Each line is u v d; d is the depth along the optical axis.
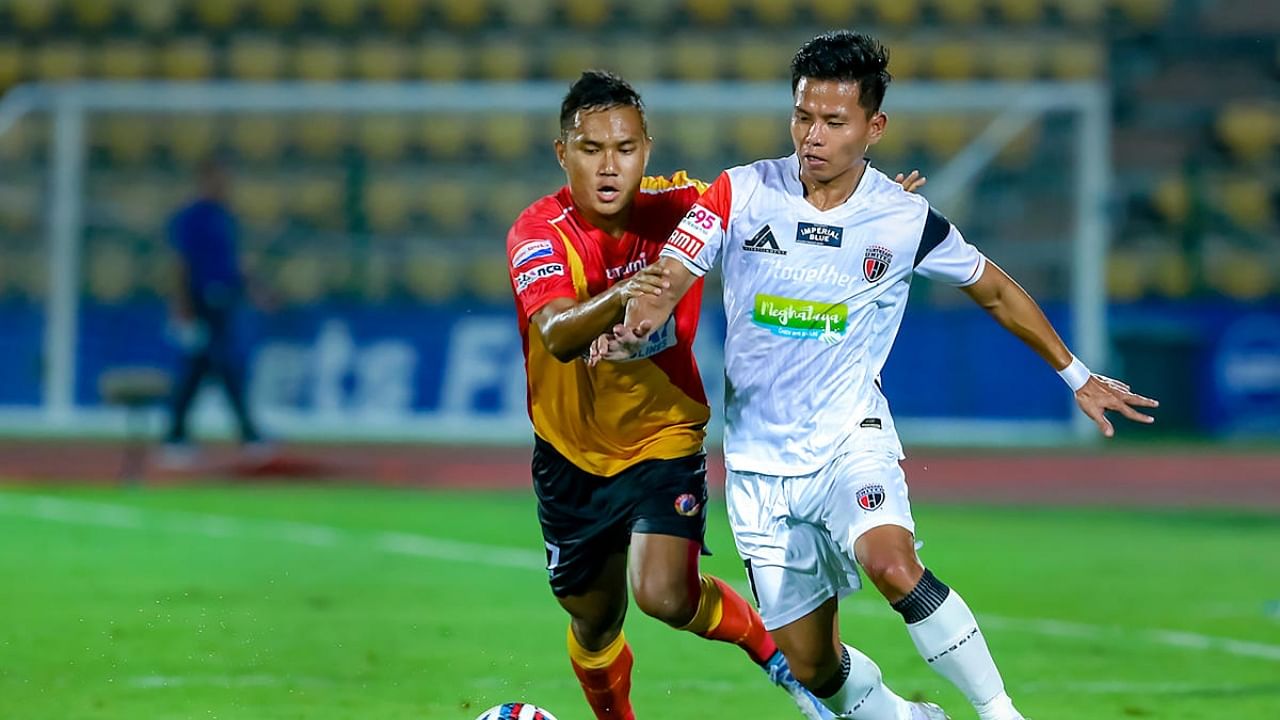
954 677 16.34
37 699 22.19
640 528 17.97
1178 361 68.88
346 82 80.56
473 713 21.66
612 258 18.52
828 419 17.36
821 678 17.72
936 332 66.81
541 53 80.44
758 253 17.39
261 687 23.22
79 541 40.91
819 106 16.66
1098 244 67.38
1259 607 32.62
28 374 69.56
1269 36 78.56
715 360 64.50
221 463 60.56
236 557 38.50
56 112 70.06
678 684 23.83
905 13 79.88
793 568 17.47
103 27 81.69
